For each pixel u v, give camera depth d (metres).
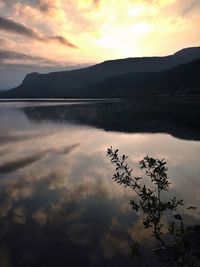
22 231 11.87
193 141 31.72
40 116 77.06
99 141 34.38
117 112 80.62
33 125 55.41
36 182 18.58
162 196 14.95
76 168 21.86
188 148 27.92
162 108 85.19
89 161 24.03
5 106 140.88
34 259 9.89
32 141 35.53
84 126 51.47
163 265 7.35
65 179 19.08
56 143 33.69
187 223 11.53
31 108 117.25
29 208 14.26
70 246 10.60
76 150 29.09
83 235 11.36
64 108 109.62
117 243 10.61
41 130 47.06
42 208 14.23
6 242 11.05
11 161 24.70
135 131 42.34
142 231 11.30
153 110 80.50
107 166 22.03
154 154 25.73
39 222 12.66
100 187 17.16
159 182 5.98
